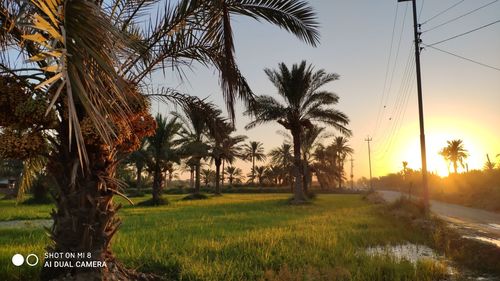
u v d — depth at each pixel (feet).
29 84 17.26
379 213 73.72
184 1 21.77
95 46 10.89
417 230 47.85
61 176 18.70
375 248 36.96
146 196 181.57
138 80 21.62
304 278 23.52
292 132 108.88
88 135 17.30
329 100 103.24
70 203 18.63
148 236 39.96
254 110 25.55
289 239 37.47
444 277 26.20
